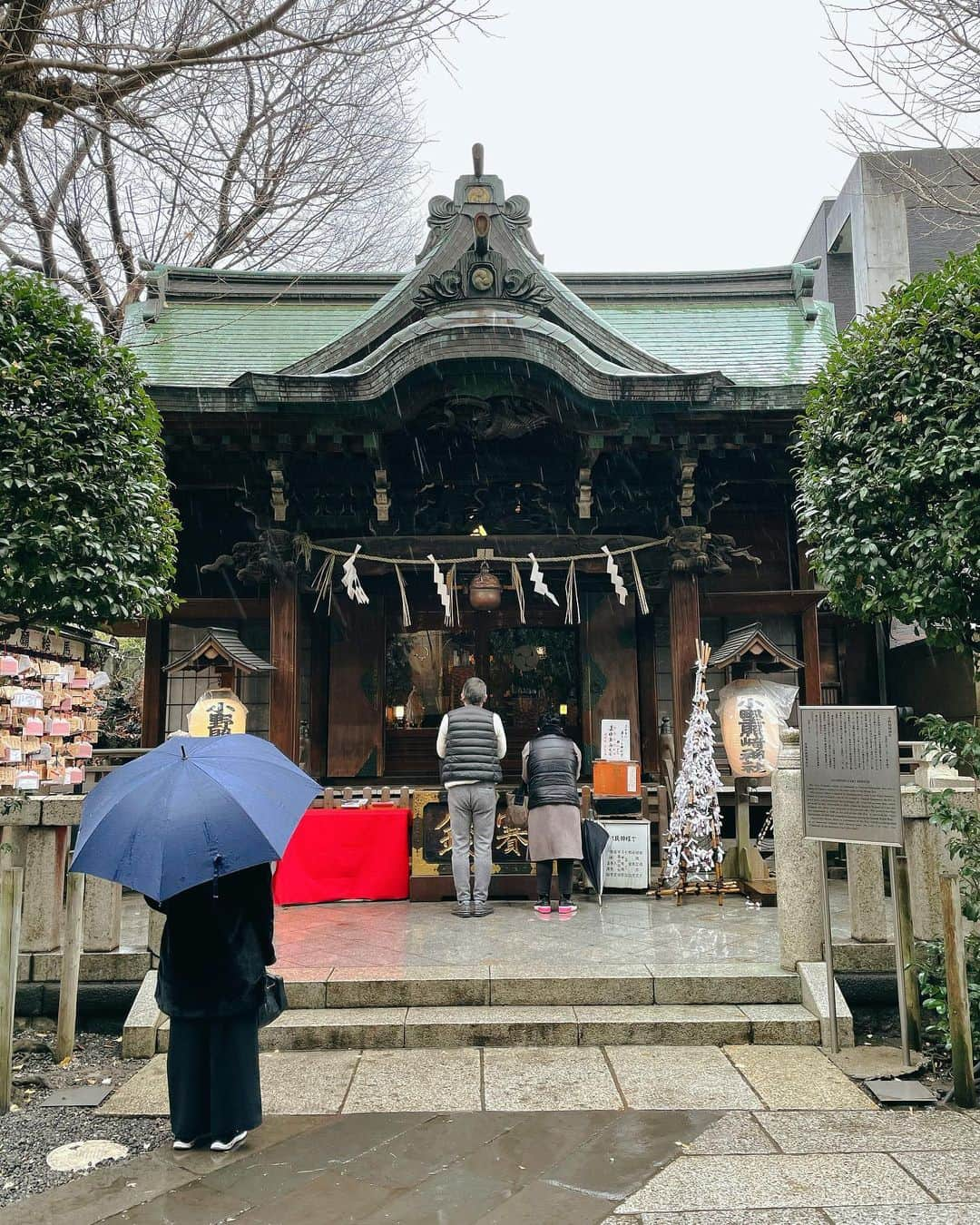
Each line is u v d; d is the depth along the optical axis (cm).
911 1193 328
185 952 372
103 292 1273
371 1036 482
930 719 497
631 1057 466
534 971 528
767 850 936
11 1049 432
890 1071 445
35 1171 359
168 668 814
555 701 1005
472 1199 326
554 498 971
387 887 769
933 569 536
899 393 544
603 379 812
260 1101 384
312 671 988
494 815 712
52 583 528
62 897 554
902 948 471
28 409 530
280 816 348
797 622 1005
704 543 926
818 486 595
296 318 1147
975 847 471
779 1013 498
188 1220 316
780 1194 327
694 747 757
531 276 874
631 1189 332
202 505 992
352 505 958
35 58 712
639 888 790
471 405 845
